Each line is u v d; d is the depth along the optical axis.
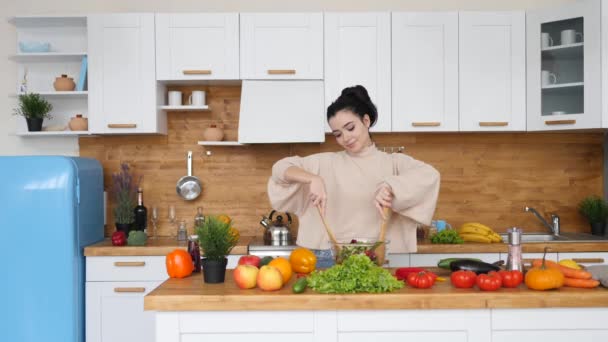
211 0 3.82
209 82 3.62
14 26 3.79
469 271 1.65
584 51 3.29
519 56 3.48
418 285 1.62
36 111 3.53
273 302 1.54
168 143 3.79
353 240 1.76
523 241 3.51
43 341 3.01
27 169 3.02
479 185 3.81
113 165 3.79
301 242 2.12
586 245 3.21
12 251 2.99
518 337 1.55
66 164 3.05
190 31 3.46
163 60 3.46
